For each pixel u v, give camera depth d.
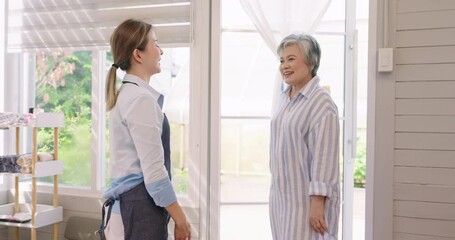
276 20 2.24
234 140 2.52
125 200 1.49
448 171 1.93
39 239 2.91
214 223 2.48
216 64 2.46
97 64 2.80
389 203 2.02
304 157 1.70
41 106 3.02
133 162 1.49
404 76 1.98
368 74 2.04
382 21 2.00
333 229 1.66
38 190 2.91
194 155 2.59
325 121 1.63
